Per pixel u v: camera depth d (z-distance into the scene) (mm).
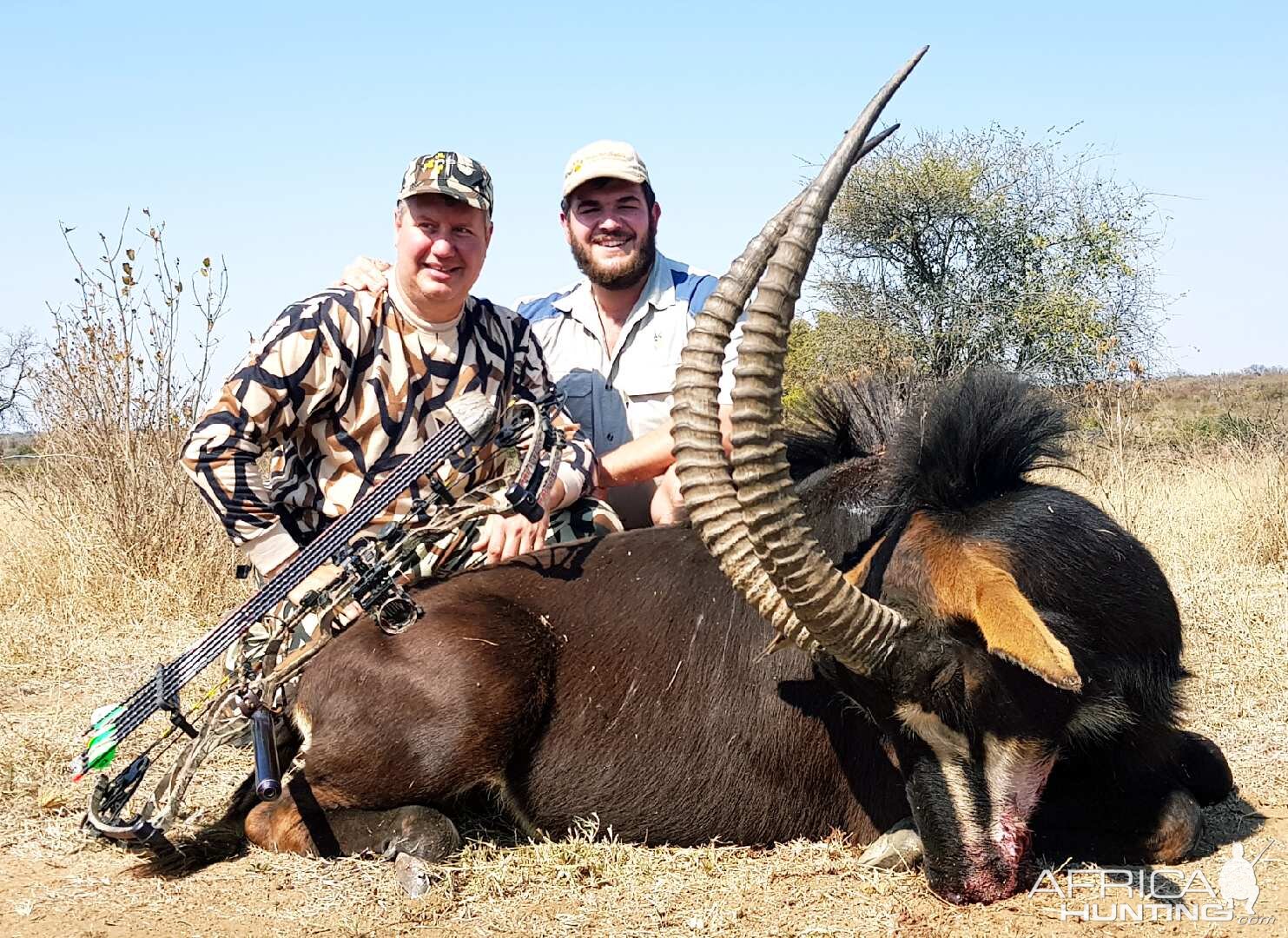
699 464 3650
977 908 3906
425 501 4637
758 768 4457
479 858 4270
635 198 6477
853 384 4895
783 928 3781
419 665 4336
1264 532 9938
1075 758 4285
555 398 5559
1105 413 13344
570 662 4508
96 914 3963
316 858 4336
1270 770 5250
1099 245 24875
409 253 4867
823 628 3621
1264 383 37375
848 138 3430
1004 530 3924
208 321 9844
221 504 4766
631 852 4375
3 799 4973
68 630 7926
